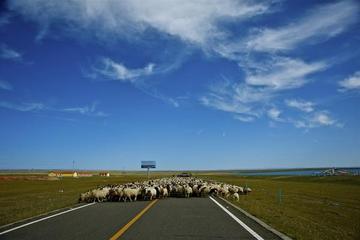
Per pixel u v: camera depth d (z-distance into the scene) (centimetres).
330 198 3650
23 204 2536
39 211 1941
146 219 1543
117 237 1118
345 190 4966
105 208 2031
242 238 1119
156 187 2995
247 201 2766
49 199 2997
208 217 1620
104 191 2586
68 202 2555
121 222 1448
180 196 3050
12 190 4891
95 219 1543
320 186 5922
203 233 1199
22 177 9881
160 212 1819
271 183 7000
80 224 1395
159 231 1232
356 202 3334
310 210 2469
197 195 3131
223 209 1973
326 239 1251
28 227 1328
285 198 3391
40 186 5950
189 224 1398
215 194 3284
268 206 2434
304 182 7631
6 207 2306
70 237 1122
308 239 1185
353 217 2234
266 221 1575
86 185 6244
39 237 1127
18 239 1095
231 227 1331
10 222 1527
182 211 1866
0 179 8831
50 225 1373
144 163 13212
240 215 1700
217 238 1116
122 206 2155
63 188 5291
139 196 2747
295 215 1994
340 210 2609
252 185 6072
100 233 1190
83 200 2556
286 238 1124
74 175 13050
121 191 2577
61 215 1697
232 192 3597
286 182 7569
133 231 1230
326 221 1939
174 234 1176
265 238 1121
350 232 1584
